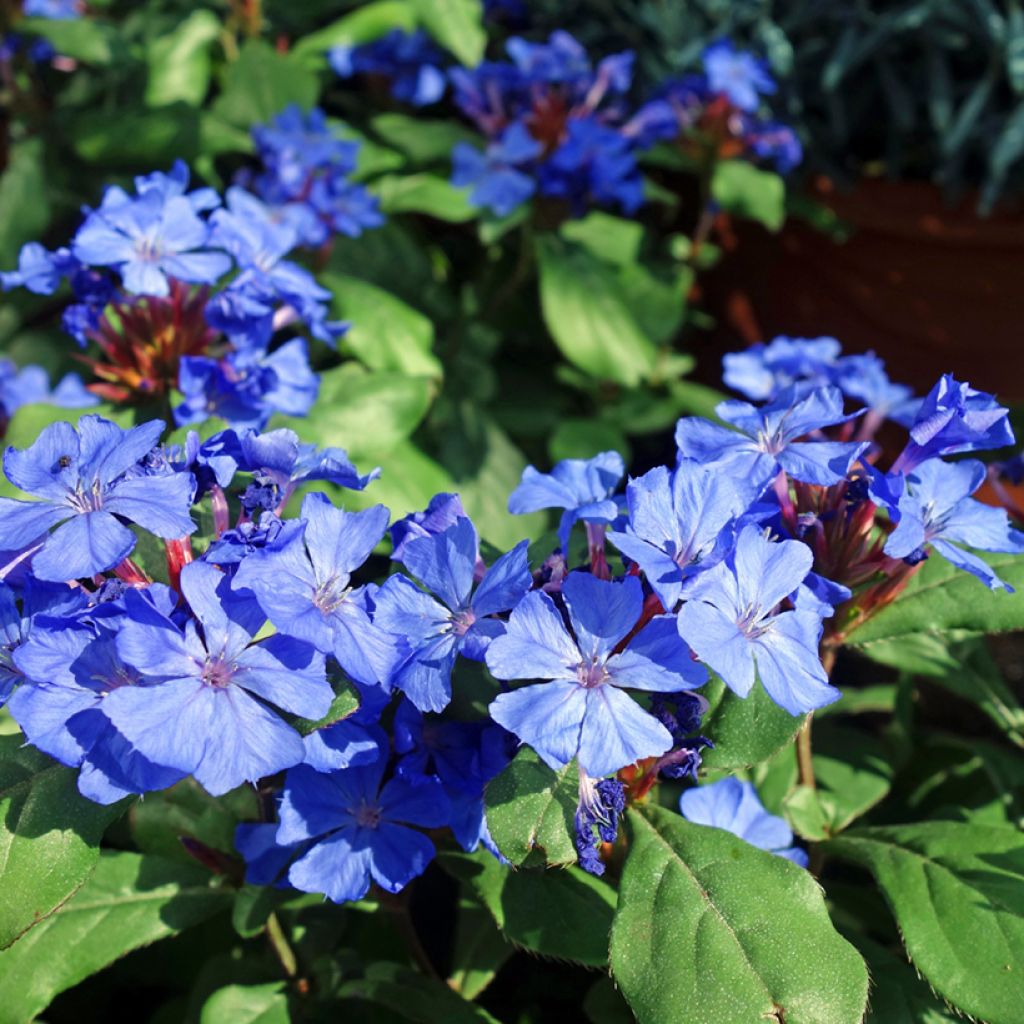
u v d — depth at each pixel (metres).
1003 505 0.25
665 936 0.18
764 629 0.18
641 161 0.46
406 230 0.40
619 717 0.18
